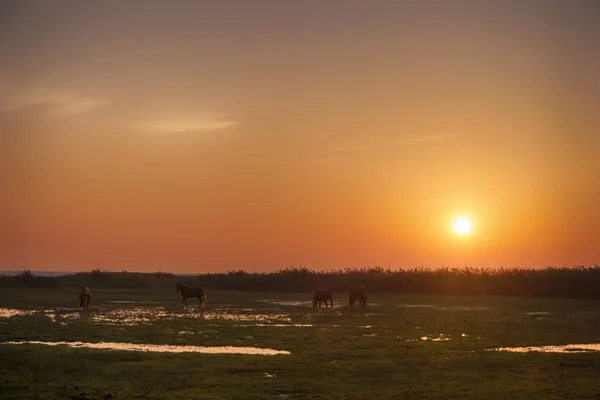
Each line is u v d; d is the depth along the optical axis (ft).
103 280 359.87
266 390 75.41
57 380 80.33
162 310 191.31
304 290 334.85
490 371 87.25
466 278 308.60
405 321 157.69
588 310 198.59
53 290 311.06
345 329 137.08
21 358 93.35
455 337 124.47
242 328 136.87
